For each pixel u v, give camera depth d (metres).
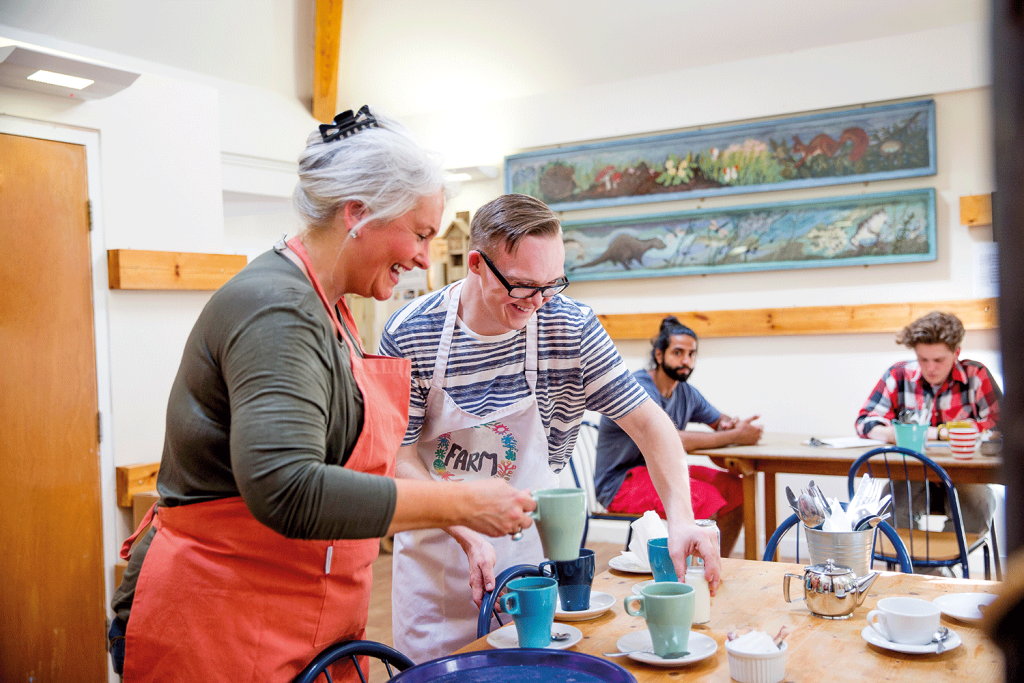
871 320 4.24
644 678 1.11
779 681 1.07
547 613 1.20
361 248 1.06
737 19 4.28
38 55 2.54
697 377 4.71
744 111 4.50
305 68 4.99
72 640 2.88
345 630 1.14
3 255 2.71
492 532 1.04
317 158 1.04
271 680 1.05
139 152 3.15
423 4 4.57
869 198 4.23
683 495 1.52
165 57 4.42
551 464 1.76
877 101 4.21
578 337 1.59
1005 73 0.26
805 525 1.58
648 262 4.74
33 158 2.81
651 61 4.64
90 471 2.95
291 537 0.90
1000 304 0.26
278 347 0.92
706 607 1.34
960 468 2.96
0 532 2.68
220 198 3.47
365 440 1.08
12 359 2.73
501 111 5.12
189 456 1.03
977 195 4.01
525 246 1.40
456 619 1.62
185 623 1.02
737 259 4.53
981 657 1.15
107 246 3.03
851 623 1.32
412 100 5.23
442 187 1.08
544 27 4.56
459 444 1.62
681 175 4.64
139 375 3.12
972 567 4.10
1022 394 0.25
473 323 1.57
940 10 4.00
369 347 5.45
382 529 0.93
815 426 4.43
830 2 4.09
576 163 4.89
